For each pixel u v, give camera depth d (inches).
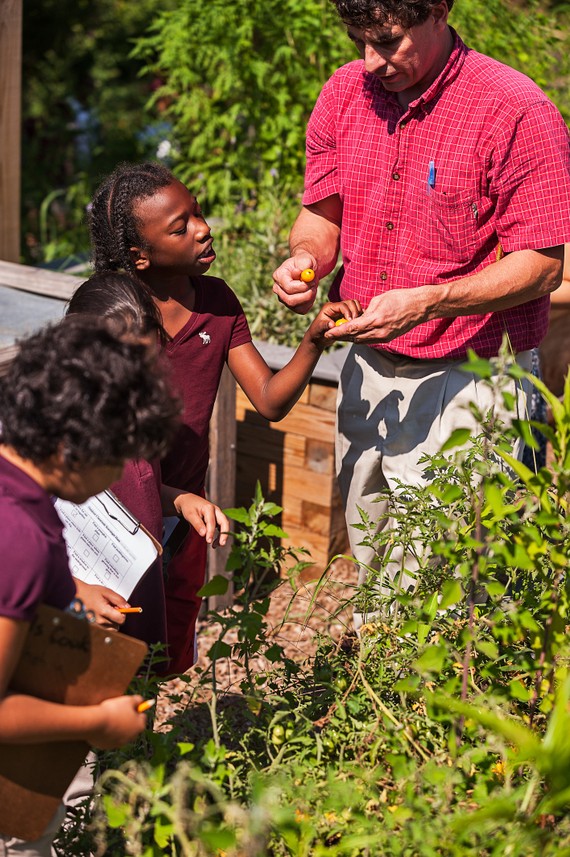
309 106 245.8
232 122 245.9
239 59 242.4
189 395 111.7
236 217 234.1
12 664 67.1
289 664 95.8
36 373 66.4
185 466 114.6
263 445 177.2
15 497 67.2
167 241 105.0
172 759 89.9
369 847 73.2
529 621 80.0
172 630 119.2
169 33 254.4
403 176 113.2
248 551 86.7
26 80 432.8
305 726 85.6
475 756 81.7
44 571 66.7
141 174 105.6
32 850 79.8
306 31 239.1
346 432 129.0
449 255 114.0
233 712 93.4
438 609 93.6
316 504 174.6
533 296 110.0
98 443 65.5
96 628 71.4
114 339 68.9
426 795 76.1
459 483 97.2
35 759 74.0
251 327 198.2
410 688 79.0
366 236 118.1
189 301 110.9
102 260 110.7
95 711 72.2
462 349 116.1
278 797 76.4
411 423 122.2
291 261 114.1
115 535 91.7
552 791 69.4
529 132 105.3
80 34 440.5
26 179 382.3
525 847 70.2
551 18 263.9
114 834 83.5
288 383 112.0
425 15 100.7
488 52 239.5
